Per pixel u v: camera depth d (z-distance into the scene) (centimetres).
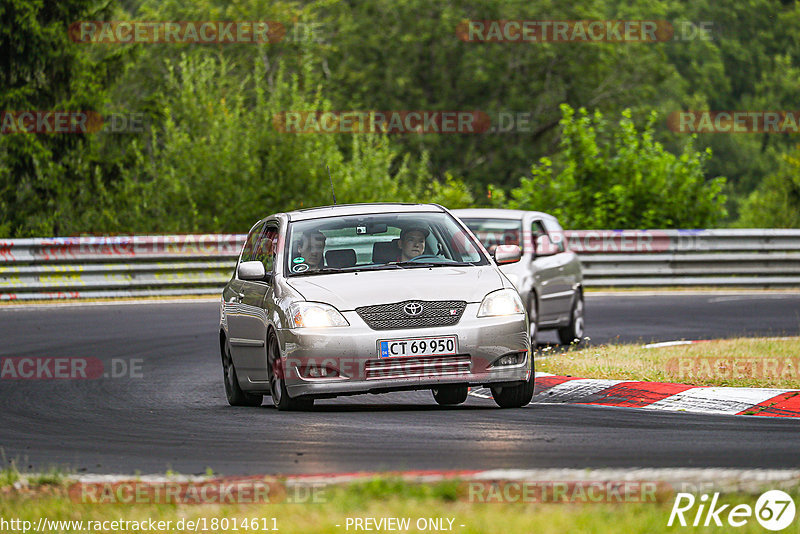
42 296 8231
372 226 3938
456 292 3603
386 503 2214
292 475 2617
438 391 4025
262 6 19188
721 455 2805
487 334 3556
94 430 3547
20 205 12212
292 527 2072
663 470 2495
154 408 4022
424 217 3997
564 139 10956
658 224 10644
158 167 11925
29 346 5894
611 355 4947
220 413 3831
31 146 12031
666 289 9156
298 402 3694
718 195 10762
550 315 5788
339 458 2869
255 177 11662
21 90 12350
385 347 3503
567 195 10725
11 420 3816
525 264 5631
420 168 13412
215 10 19288
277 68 19050
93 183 12306
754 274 9275
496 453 2870
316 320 3538
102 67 12838
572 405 3794
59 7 12712
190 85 12319
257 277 3838
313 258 3828
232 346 4112
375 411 3728
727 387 3894
